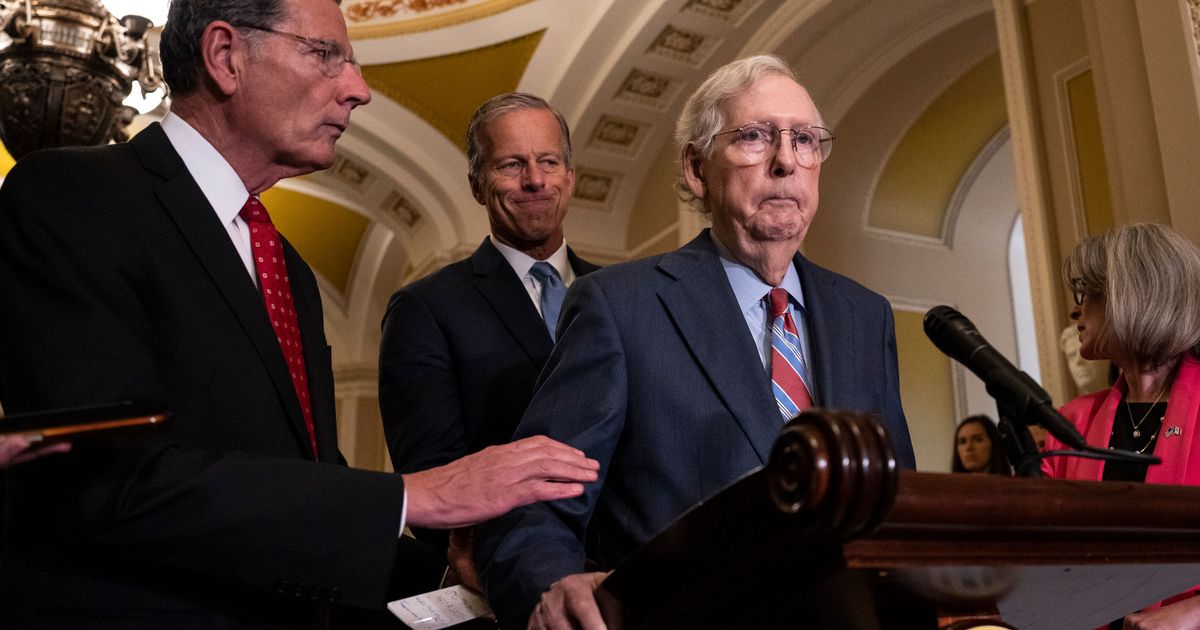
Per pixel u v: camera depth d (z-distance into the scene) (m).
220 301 1.62
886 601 1.01
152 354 1.54
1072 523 0.98
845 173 9.06
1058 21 5.55
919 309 9.39
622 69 9.09
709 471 1.64
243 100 1.77
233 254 1.68
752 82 1.88
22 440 1.07
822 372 1.80
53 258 1.47
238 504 1.39
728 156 1.86
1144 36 4.12
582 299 1.81
